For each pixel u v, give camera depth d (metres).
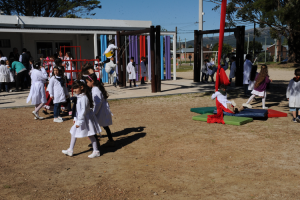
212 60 19.06
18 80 14.97
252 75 10.96
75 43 21.73
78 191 3.95
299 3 11.73
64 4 28.77
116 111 9.73
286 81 18.88
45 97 8.73
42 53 20.83
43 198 3.76
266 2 12.10
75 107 5.54
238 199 3.59
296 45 34.59
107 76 19.12
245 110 8.51
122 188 4.01
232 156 5.18
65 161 5.19
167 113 9.27
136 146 5.98
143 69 17.97
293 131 6.77
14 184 4.21
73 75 14.45
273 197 3.61
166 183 4.14
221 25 7.71
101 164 5.00
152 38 13.58
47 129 7.57
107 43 19.92
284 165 4.69
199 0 18.77
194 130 7.10
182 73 29.73
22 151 5.79
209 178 4.27
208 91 14.01
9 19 17.66
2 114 9.48
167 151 5.59
